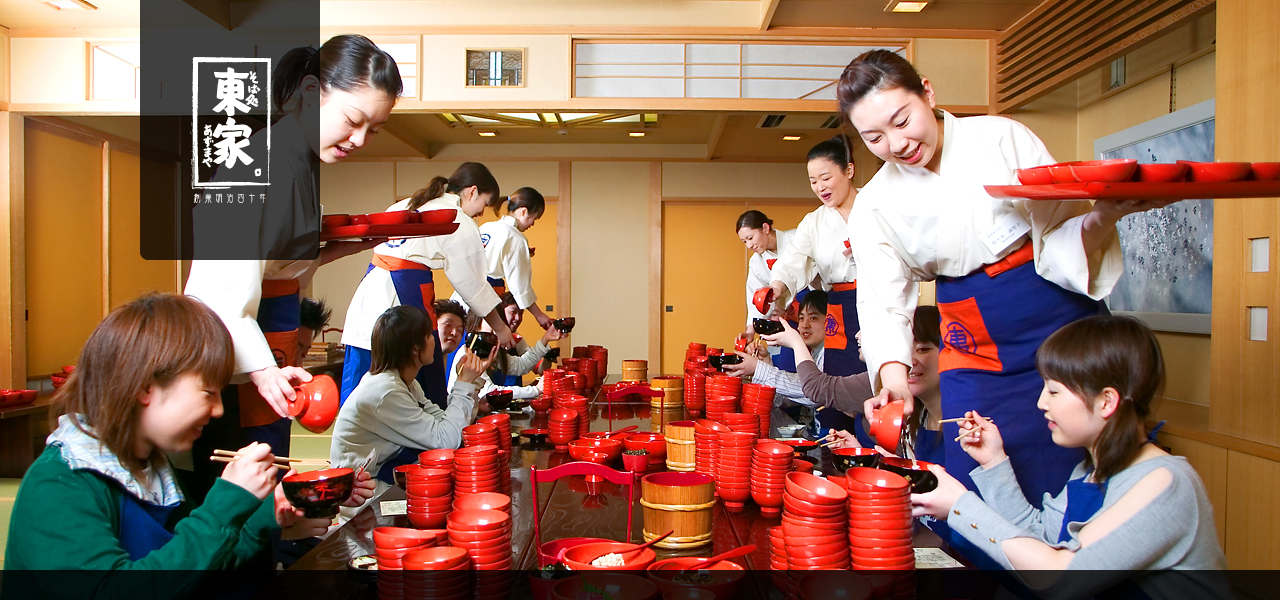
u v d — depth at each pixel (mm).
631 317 7332
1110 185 1092
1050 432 1479
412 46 4207
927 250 1595
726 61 4195
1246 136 2199
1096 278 1446
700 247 7426
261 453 991
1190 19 2686
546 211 7336
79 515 939
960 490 1070
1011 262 1508
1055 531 1119
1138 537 950
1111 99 3686
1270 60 2119
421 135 6852
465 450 1206
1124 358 1041
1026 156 1520
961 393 1569
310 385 1336
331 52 1509
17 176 4184
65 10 3982
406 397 1914
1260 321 2215
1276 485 2094
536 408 2400
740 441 1257
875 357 1696
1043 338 1492
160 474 1117
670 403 2531
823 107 4129
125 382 972
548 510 1247
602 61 4227
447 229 1599
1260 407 2203
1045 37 3668
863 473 990
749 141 6562
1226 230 2320
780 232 4562
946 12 3834
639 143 7254
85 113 4176
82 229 4789
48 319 4527
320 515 1021
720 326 7414
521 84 4176
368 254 7316
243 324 1417
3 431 3877
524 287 4242
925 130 1432
